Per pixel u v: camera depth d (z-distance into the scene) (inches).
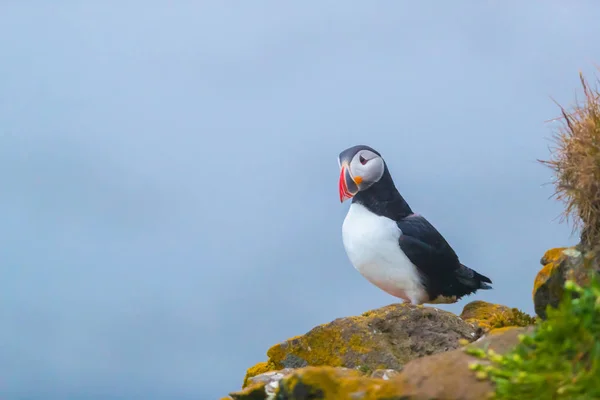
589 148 390.3
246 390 421.7
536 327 344.2
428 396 317.4
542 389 297.9
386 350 494.0
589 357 305.1
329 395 348.5
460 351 345.1
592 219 391.2
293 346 509.7
